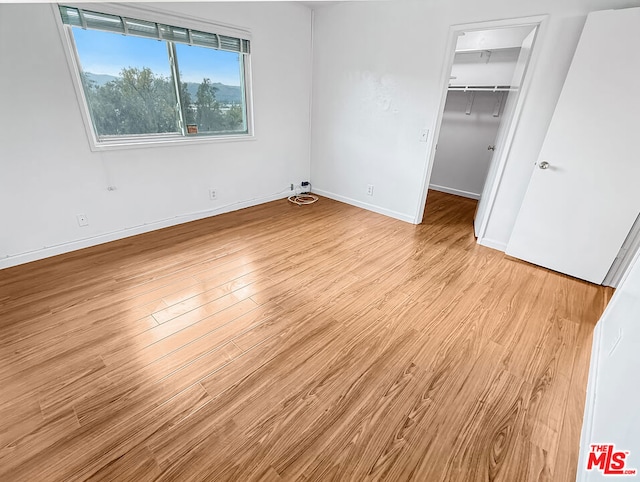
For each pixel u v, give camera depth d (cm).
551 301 224
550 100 246
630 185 216
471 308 214
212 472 116
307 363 165
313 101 419
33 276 229
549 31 235
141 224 306
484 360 171
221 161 350
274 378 156
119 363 160
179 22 272
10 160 222
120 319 191
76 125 244
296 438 129
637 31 192
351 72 367
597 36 207
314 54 396
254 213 378
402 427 134
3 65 205
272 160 403
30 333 177
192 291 222
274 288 230
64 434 126
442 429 134
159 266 251
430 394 150
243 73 343
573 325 200
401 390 152
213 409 139
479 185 464
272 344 177
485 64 413
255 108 360
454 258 284
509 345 182
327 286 235
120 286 223
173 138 310
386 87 343
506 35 373
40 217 245
